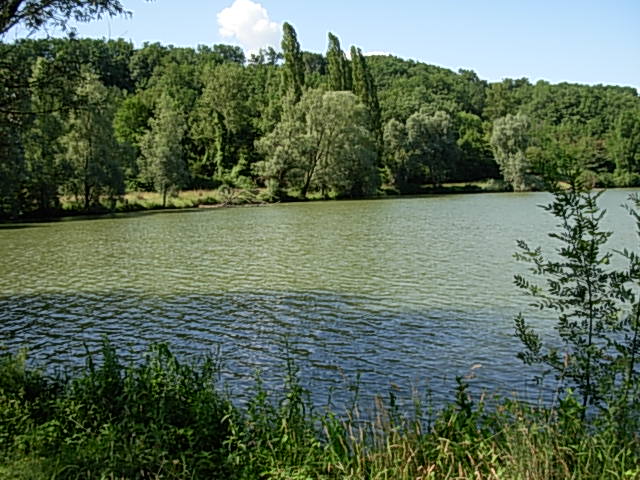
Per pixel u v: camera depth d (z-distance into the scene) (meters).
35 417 6.47
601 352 5.81
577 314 6.00
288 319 14.75
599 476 4.40
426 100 110.44
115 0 8.91
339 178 63.00
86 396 6.43
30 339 13.43
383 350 12.12
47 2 8.66
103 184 48.75
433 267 21.62
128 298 17.42
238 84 85.38
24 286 19.44
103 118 47.59
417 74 135.50
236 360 11.67
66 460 5.25
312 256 24.75
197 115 86.50
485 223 37.28
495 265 21.77
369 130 71.50
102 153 48.38
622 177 73.50
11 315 15.59
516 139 75.25
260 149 63.62
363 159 63.00
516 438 4.70
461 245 27.23
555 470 4.44
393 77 132.88
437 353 11.85
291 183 64.19
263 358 11.77
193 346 12.73
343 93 63.19
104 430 5.77
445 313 14.98
